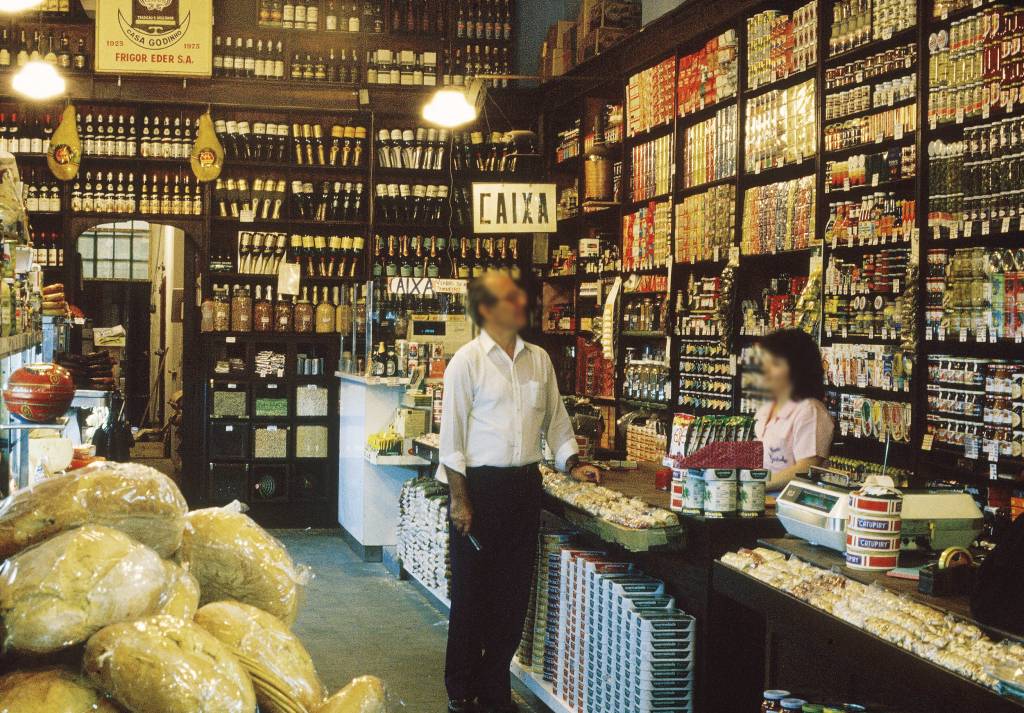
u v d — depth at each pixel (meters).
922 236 4.90
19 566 1.58
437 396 7.54
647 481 4.70
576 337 9.30
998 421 4.47
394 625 6.07
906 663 2.31
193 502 9.64
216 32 9.81
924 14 4.95
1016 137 4.39
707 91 7.00
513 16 10.40
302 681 1.82
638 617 3.73
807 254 6.08
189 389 9.62
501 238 10.08
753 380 3.21
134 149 9.45
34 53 9.31
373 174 9.81
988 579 2.31
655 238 7.73
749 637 3.73
